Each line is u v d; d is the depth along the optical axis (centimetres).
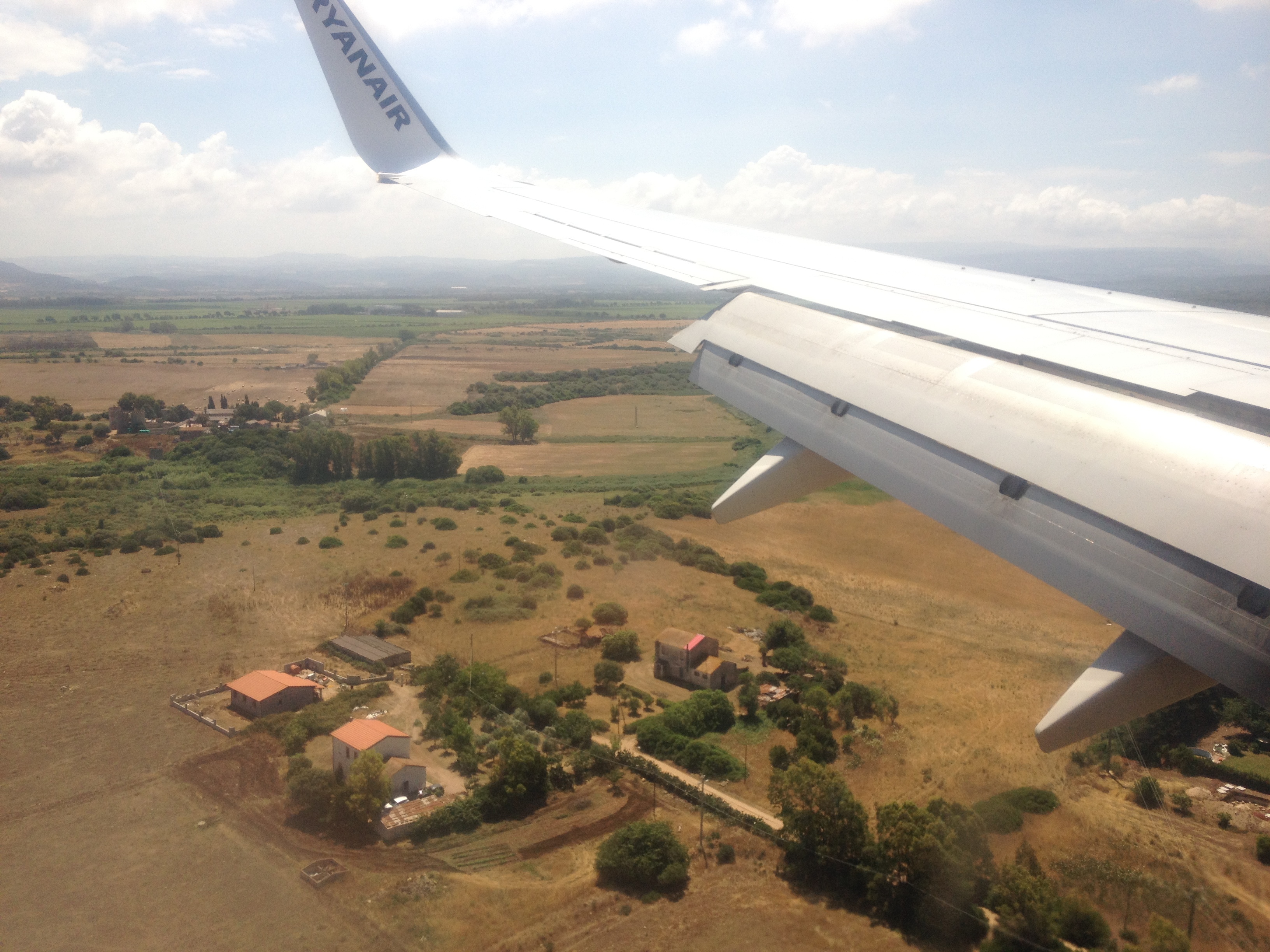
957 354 934
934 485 764
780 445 984
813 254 1561
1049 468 700
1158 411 733
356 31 1611
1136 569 594
